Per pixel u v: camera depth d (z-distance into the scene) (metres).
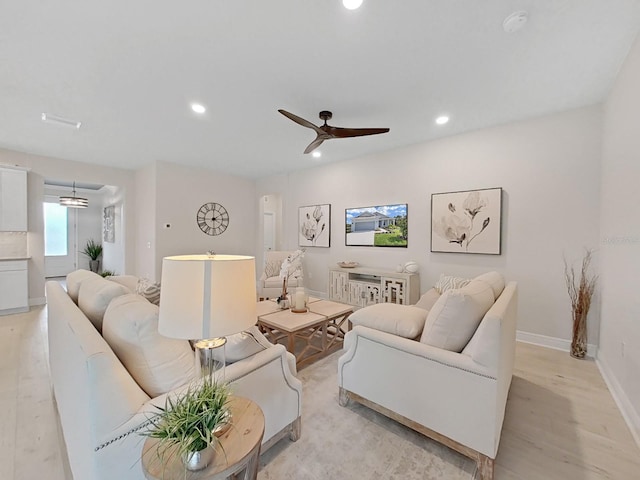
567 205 3.04
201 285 1.06
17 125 3.47
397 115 3.17
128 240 5.88
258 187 6.75
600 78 2.42
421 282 4.19
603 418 1.94
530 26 1.83
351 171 5.04
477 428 1.44
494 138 3.48
